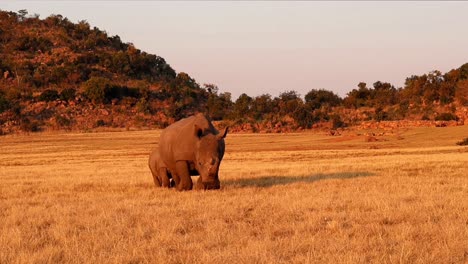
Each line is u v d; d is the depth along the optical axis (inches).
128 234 438.9
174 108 6466.5
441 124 3946.9
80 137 4242.1
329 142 3164.4
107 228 457.7
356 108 5767.7
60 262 356.8
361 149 2389.3
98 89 6574.8
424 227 427.2
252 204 582.2
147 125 6018.7
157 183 846.5
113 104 6599.4
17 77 7268.7
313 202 572.7
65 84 7322.8
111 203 618.5
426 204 538.3
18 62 7819.9
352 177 890.7
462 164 1120.8
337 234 418.0
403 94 5792.3
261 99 5846.5
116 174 1128.2
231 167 1267.2
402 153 1888.5
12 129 5285.4
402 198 595.5
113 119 6171.3
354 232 426.0
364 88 6205.7
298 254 361.4
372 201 565.9
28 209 580.7
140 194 716.7
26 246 402.6
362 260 339.0
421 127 3777.1
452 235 394.3
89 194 737.0
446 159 1314.0
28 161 1921.8
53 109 6161.4
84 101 6525.6
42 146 3225.9
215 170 706.2
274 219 491.5
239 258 352.2
